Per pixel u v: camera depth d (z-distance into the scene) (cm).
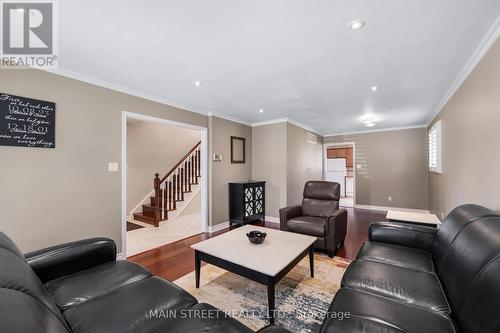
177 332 105
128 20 161
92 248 172
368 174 636
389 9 152
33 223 224
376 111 425
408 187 582
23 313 67
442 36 184
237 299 202
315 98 345
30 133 222
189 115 392
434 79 272
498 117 182
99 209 272
